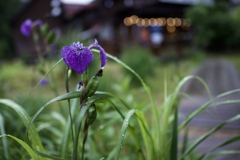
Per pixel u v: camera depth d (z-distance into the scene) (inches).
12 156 63.4
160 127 63.1
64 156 48.8
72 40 239.9
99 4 643.5
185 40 654.5
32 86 204.4
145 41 568.1
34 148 42.4
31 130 42.9
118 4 621.9
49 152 73.0
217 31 625.3
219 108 150.4
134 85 248.5
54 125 97.1
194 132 117.9
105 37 597.3
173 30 721.0
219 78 269.3
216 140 108.9
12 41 929.5
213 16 621.3
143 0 548.4
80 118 35.7
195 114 56.3
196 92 204.8
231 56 566.3
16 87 250.8
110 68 386.3
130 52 275.6
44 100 122.3
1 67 423.5
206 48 669.9
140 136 77.2
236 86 225.8
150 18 646.5
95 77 35.6
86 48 35.1
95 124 102.4
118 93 164.9
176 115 55.8
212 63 426.6
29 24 91.6
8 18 943.0
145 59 273.4
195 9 624.7
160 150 57.2
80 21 669.9
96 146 79.4
